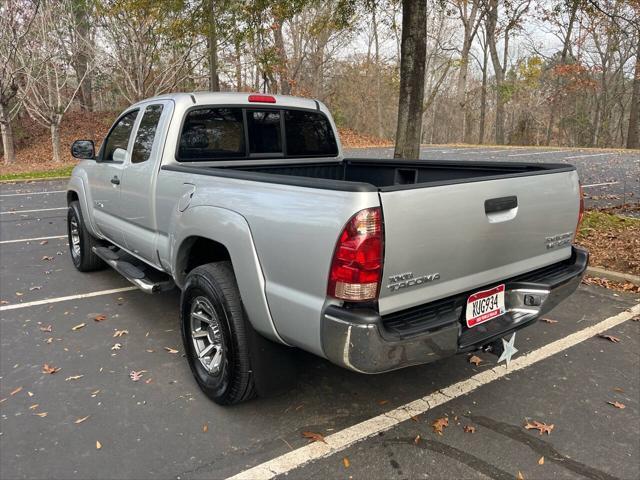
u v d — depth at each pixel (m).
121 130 4.59
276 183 2.58
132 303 4.90
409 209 2.25
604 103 40.62
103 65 19.34
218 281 2.88
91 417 2.99
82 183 5.32
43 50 19.30
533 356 3.77
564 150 25.50
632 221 7.58
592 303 4.82
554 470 2.54
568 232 3.21
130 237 4.27
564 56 29.50
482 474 2.50
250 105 4.17
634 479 2.47
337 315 2.22
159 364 3.66
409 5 7.12
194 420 2.96
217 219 2.88
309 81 30.48
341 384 3.36
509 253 2.79
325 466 2.55
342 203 2.20
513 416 3.00
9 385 3.37
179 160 3.75
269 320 2.61
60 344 3.99
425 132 52.22
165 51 17.83
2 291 5.24
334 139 4.88
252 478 2.48
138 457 2.63
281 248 2.47
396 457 2.62
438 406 3.10
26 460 2.61
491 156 21.52
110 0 14.95
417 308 2.47
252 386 2.87
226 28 11.50
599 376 3.47
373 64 38.28
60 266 6.19
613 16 9.29
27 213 9.84
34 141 25.38
